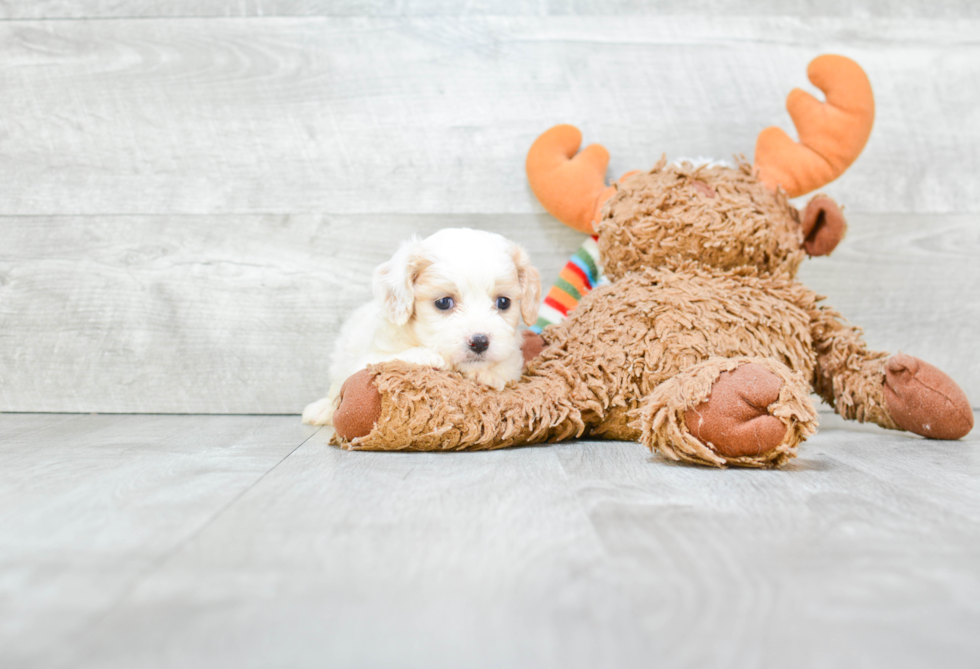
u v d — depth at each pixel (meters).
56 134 1.96
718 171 1.65
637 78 1.99
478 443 1.38
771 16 1.99
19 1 1.94
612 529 0.86
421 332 1.48
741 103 2.00
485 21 1.97
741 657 0.55
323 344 2.01
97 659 0.55
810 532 0.85
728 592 0.67
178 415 1.99
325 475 1.16
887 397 1.55
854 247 2.03
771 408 1.18
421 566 0.74
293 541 0.82
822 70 1.74
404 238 2.00
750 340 1.46
